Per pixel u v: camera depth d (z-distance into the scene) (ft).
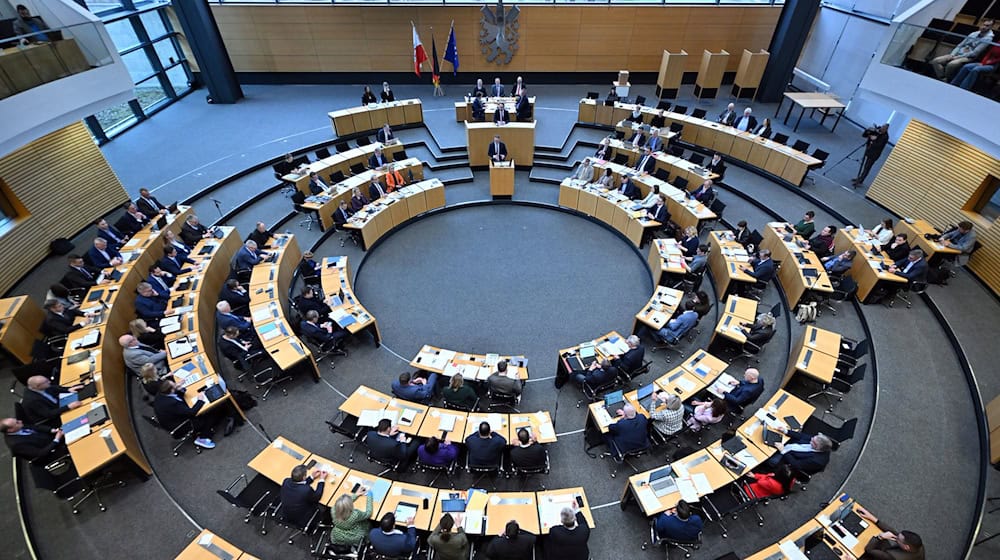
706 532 25.14
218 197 51.67
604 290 44.04
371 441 25.98
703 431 30.76
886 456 27.84
